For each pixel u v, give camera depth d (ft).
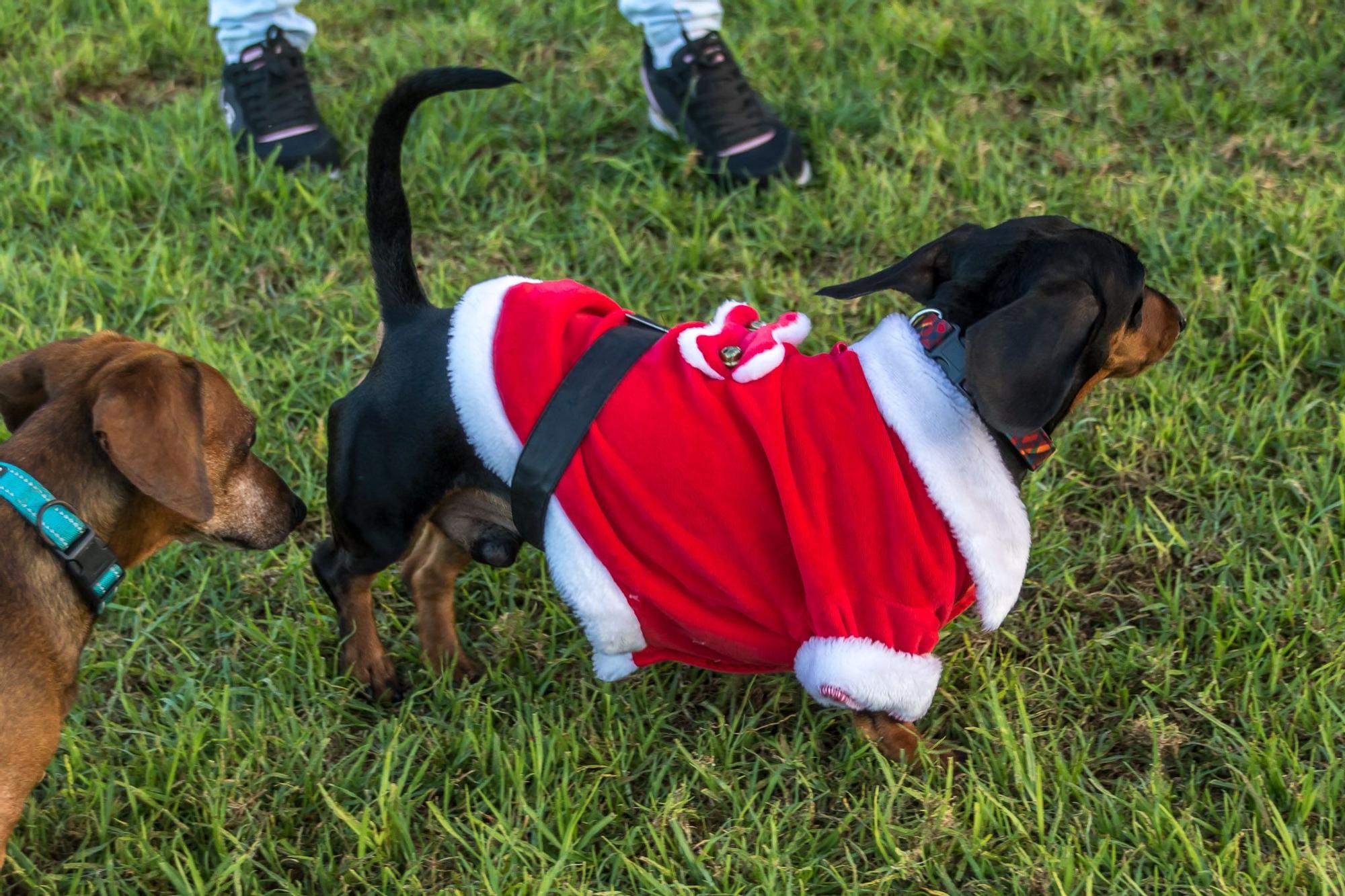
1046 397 4.16
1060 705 4.79
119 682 4.82
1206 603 5.05
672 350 4.41
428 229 6.43
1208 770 4.61
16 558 4.13
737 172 6.53
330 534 5.13
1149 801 4.45
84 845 4.44
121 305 6.00
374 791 4.60
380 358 4.58
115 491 4.28
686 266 6.23
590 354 4.42
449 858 4.45
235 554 5.27
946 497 4.23
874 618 4.25
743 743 4.71
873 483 4.25
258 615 5.16
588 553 4.33
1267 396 5.59
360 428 4.54
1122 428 5.53
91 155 6.75
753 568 4.29
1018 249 4.40
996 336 4.14
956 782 4.59
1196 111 6.79
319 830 4.52
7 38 7.54
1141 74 7.06
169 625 5.05
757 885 4.36
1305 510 5.27
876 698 4.26
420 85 4.51
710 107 6.53
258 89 6.61
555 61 7.44
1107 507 5.37
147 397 4.10
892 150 6.71
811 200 6.45
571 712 4.84
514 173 6.64
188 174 6.55
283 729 4.70
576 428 4.33
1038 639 5.01
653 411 4.32
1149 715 4.69
